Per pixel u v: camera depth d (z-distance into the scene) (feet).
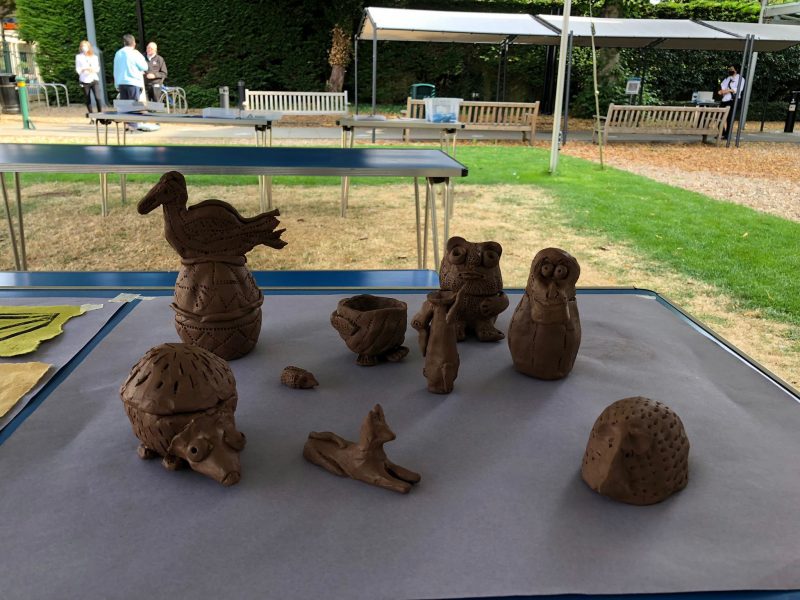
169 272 7.47
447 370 4.33
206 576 2.68
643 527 3.05
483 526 3.03
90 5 38.65
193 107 51.08
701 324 5.85
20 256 14.88
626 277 14.30
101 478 3.37
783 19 49.80
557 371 4.57
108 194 21.43
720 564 2.79
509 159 30.45
